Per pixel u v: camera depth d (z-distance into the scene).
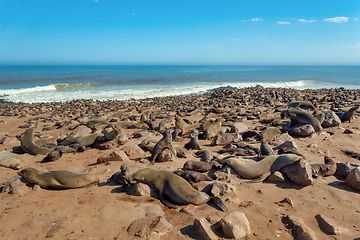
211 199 5.02
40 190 5.85
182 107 22.33
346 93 29.56
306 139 9.83
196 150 9.12
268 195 5.39
